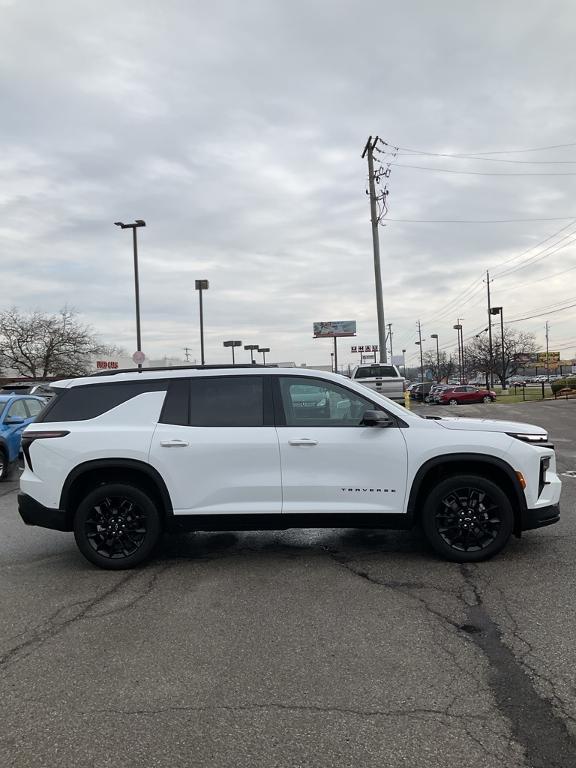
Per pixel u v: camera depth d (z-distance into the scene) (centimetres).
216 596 464
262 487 520
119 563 533
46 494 533
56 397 558
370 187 3055
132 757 265
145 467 524
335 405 539
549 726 280
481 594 453
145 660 358
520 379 11250
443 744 268
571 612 414
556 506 534
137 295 3109
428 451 516
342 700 307
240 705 305
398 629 393
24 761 263
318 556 565
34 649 376
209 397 544
